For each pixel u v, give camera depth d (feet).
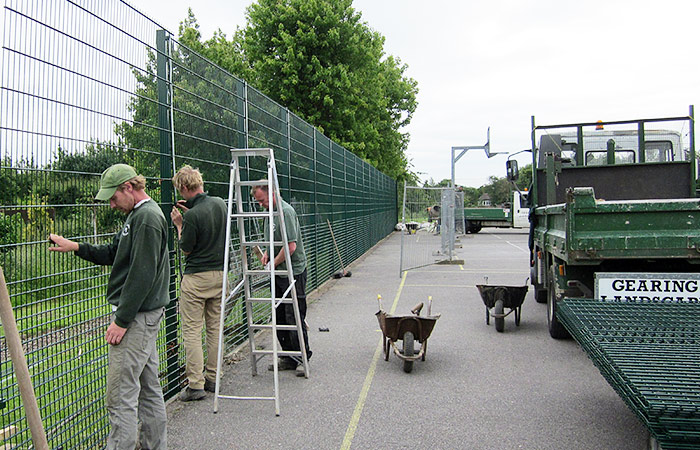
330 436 13.26
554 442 12.79
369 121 98.73
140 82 14.17
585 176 26.58
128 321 10.62
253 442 12.95
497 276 42.52
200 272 15.71
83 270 11.79
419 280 40.34
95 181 12.16
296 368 18.52
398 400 15.67
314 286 34.71
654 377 10.18
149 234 10.68
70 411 11.30
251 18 79.05
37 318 10.43
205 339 18.47
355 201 54.34
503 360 19.71
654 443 10.30
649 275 17.63
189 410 15.03
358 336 23.35
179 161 16.35
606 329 12.91
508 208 103.91
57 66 10.81
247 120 22.39
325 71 76.69
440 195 55.01
